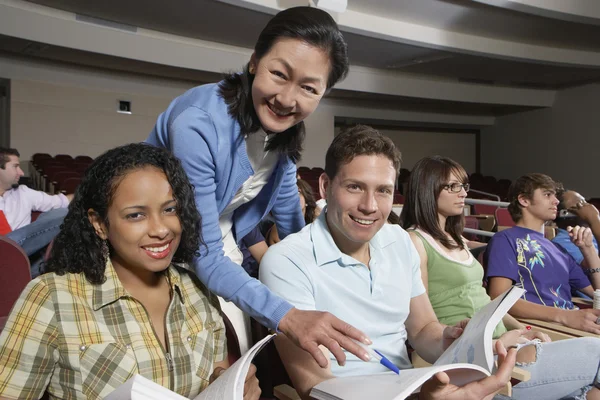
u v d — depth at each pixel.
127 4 5.48
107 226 0.79
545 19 6.17
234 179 1.07
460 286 1.51
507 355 0.85
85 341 0.77
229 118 1.00
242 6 5.05
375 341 1.08
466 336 0.93
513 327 1.57
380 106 10.30
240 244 1.62
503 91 9.74
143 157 0.80
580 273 1.91
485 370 0.79
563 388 1.32
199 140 0.96
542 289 1.76
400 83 8.83
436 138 11.83
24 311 0.75
